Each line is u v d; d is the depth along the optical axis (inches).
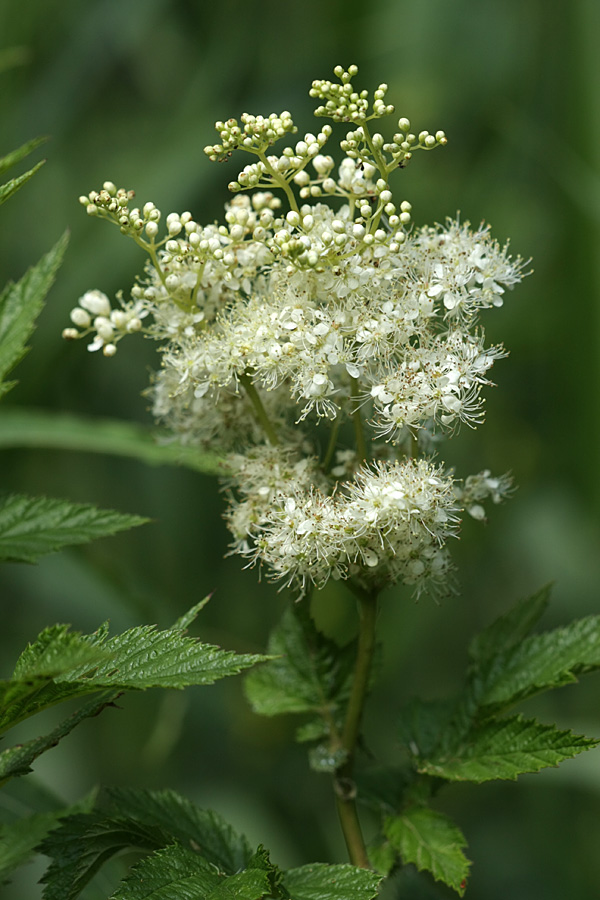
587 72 263.1
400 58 347.9
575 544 320.5
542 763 124.9
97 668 106.8
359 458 136.1
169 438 156.8
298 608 150.3
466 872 125.5
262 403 142.3
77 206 313.6
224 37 310.8
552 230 315.3
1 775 109.4
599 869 309.3
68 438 174.6
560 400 300.8
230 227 130.7
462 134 359.6
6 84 291.9
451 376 124.0
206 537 318.7
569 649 140.8
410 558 128.0
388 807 143.1
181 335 136.9
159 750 261.4
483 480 138.4
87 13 310.5
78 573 205.5
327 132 127.2
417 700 151.7
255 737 315.6
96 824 119.3
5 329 124.3
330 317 127.1
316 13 331.0
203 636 249.9
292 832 303.0
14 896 225.8
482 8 338.3
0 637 274.5
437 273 128.6
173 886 106.0
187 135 286.8
